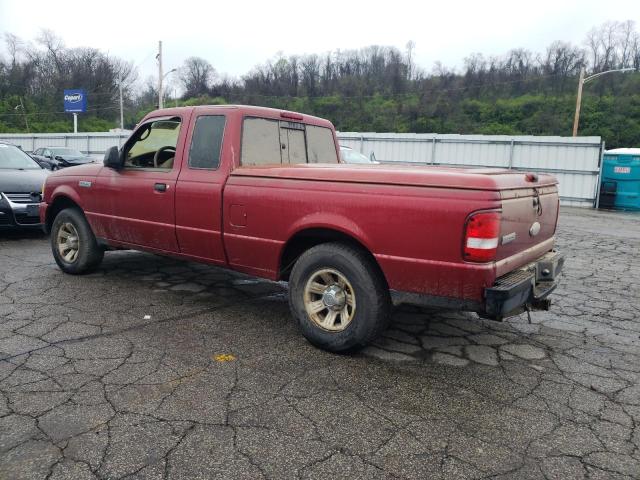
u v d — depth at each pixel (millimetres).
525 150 20297
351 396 3254
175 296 5355
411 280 3494
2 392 3170
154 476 2422
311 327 3982
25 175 8430
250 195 4234
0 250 7488
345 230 3705
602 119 58562
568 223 13789
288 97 73125
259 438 2754
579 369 3791
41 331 4223
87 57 77625
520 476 2500
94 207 5633
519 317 5016
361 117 67312
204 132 4660
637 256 8750
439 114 65250
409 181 3486
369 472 2496
